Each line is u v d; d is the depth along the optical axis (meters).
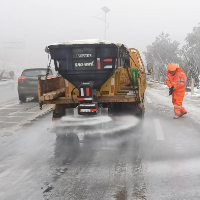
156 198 4.10
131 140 7.17
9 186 4.60
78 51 7.36
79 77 7.52
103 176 4.89
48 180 4.79
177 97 9.89
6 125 9.13
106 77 7.46
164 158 5.77
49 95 7.32
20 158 5.96
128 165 5.40
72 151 6.37
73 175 4.96
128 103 8.06
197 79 21.14
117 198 4.11
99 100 7.60
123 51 8.01
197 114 10.70
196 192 4.27
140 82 7.93
